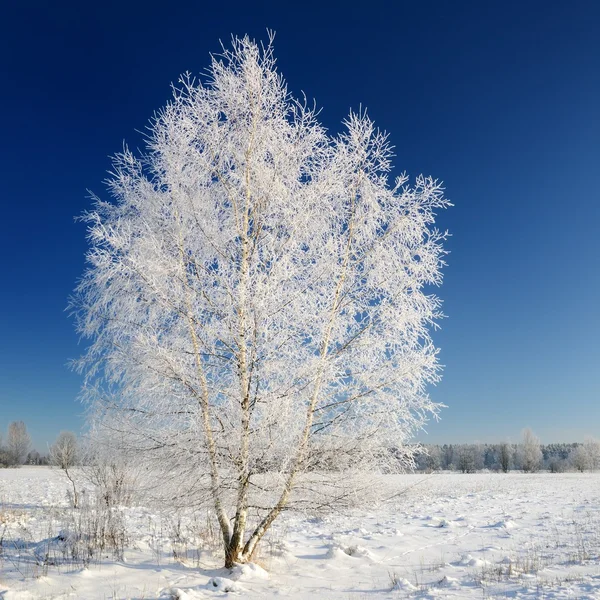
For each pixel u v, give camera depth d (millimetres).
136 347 6746
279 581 6910
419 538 11375
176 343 6938
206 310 7133
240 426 6750
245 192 7543
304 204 7332
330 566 8039
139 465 7074
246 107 7562
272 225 7273
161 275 6805
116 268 6477
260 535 7402
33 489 22906
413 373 7094
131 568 7031
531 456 81062
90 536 8562
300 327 6918
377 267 7418
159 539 9172
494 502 19906
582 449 81875
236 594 6156
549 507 17672
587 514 15109
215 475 6836
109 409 6992
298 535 11625
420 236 7566
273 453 6703
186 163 7535
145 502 7090
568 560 8383
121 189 7594
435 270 7477
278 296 6734
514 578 7133
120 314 7098
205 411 6828
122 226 7422
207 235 7242
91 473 9812
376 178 7738
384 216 7664
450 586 6797
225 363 7020
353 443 7156
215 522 8789
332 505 7195
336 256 7340
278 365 6711
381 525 13734
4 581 6230
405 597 6195
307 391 6859
